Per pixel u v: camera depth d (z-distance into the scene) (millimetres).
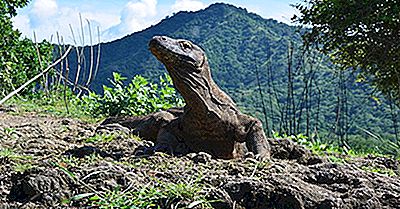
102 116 11195
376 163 6527
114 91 11586
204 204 3611
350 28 13188
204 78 5688
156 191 3709
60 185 3756
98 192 3693
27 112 11055
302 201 3752
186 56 5477
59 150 5719
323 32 13688
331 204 3729
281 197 3762
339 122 11922
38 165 4402
